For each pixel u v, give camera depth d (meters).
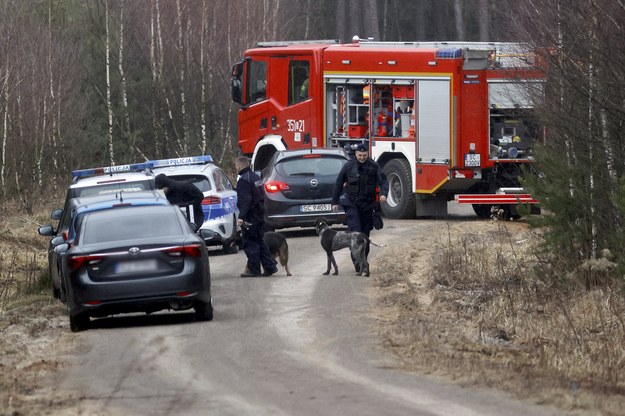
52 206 105.38
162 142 139.00
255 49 92.50
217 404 29.42
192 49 139.25
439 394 29.94
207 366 34.97
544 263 52.69
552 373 33.88
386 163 83.19
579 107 49.53
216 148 138.75
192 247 42.53
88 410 29.11
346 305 47.03
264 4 155.12
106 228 43.94
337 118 85.44
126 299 41.84
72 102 127.12
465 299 49.75
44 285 59.25
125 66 138.75
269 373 33.53
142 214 44.78
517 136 79.44
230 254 69.69
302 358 35.84
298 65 88.12
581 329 43.81
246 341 39.22
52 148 121.56
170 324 44.09
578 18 47.84
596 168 49.69
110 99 135.75
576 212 50.84
